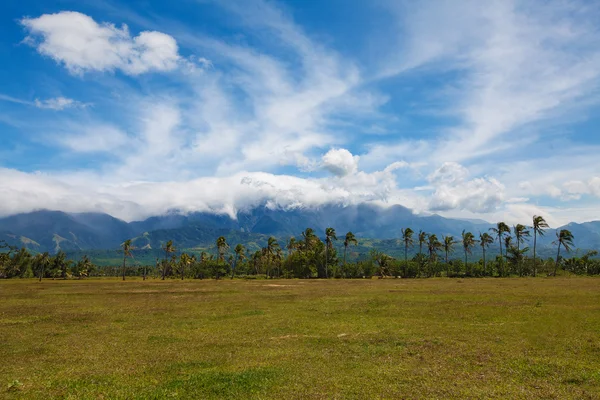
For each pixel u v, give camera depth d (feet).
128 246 477.36
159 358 63.36
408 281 323.16
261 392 44.55
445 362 57.16
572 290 174.19
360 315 108.37
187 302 154.71
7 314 121.60
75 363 60.95
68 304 151.23
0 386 49.37
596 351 62.03
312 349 68.13
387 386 45.93
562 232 402.93
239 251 578.66
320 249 485.56
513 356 59.62
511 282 269.64
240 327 92.58
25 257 593.01
